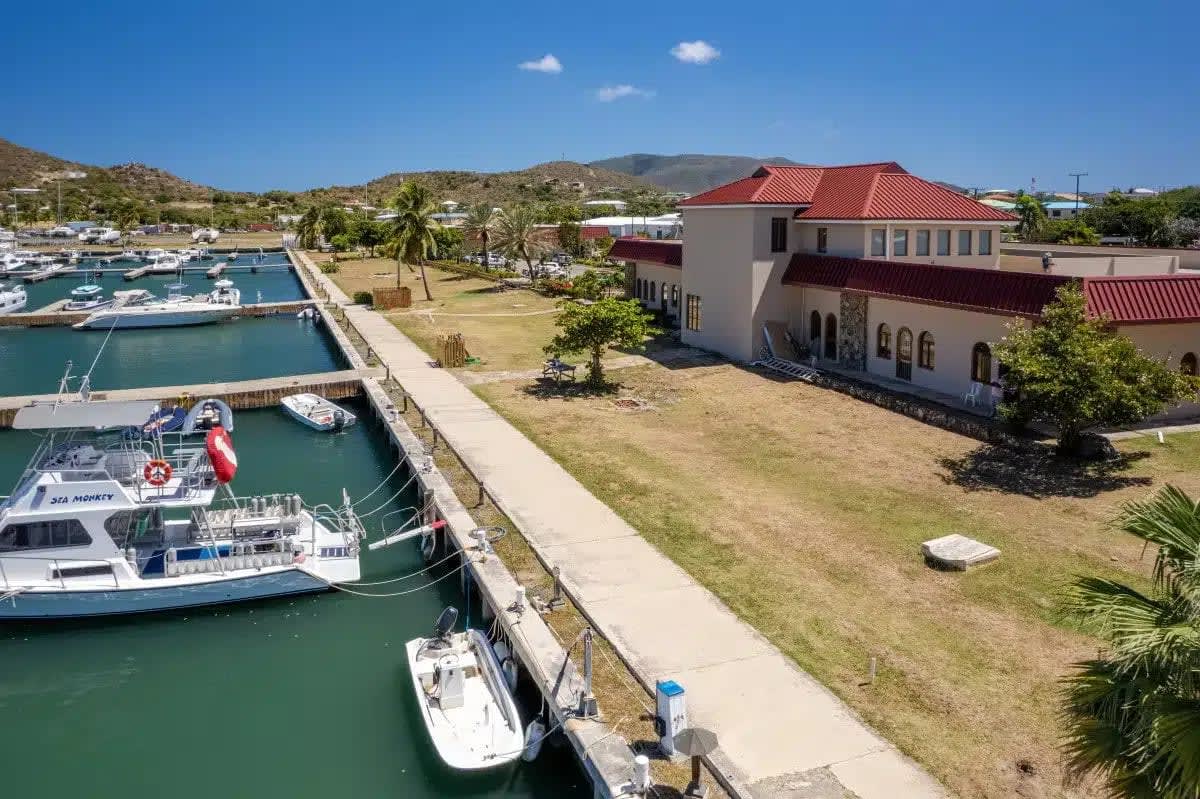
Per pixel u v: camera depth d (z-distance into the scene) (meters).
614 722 12.64
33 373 44.91
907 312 31.20
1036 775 11.24
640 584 16.92
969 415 26.86
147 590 18.05
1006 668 13.75
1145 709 7.68
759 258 35.88
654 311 49.50
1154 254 38.09
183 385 38.84
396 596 19.34
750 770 11.38
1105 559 17.41
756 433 27.25
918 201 34.47
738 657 14.20
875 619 15.41
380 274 85.69
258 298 77.00
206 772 13.50
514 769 13.36
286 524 20.16
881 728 12.28
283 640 17.56
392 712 15.06
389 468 28.11
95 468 18.88
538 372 37.22
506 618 15.60
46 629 18.06
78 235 144.12
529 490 22.41
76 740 14.38
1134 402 20.97
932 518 19.91
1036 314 25.12
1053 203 124.56
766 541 18.95
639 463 24.59
